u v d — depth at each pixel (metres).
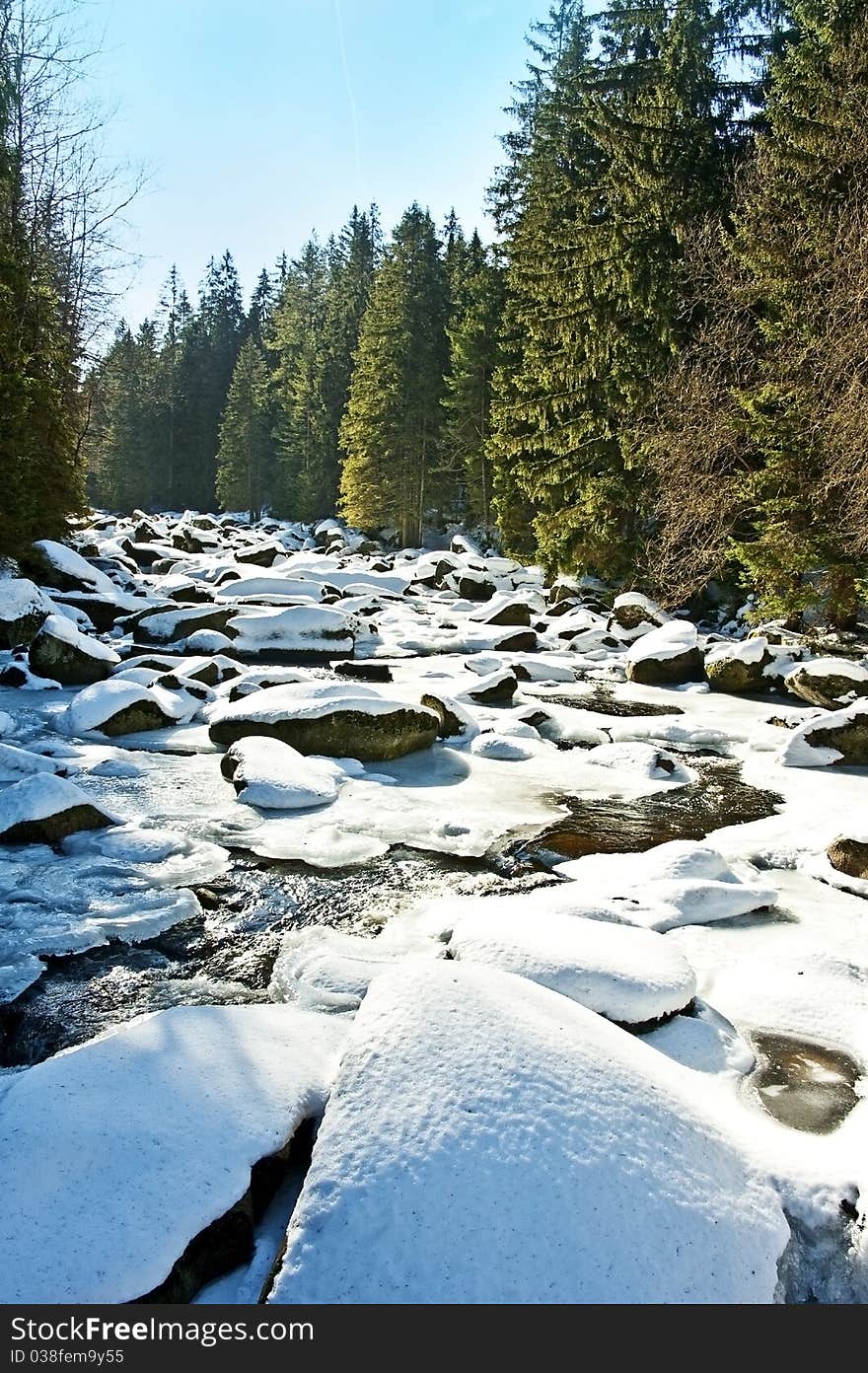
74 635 11.53
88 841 5.80
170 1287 2.17
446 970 3.14
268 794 6.79
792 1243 2.50
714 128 19.03
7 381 15.56
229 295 76.25
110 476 64.69
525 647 16.64
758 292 14.39
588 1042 2.82
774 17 22.41
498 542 35.53
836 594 13.55
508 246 28.25
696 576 16.97
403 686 12.24
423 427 41.22
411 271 42.16
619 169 18.62
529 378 23.38
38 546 17.08
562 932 4.08
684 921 4.89
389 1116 2.44
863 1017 3.80
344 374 52.78
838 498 12.71
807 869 5.84
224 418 63.00
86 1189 2.31
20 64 20.22
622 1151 2.39
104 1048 2.93
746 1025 3.79
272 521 52.94
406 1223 2.17
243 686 10.77
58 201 21.44
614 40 26.25
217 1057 2.94
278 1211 2.51
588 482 19.75
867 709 8.83
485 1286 2.07
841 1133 3.03
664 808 7.21
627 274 17.91
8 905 4.86
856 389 11.58
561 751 9.20
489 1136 2.36
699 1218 2.31
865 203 12.55
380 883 5.39
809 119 13.68
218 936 4.60
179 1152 2.47
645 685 13.55
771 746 9.52
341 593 22.61
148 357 71.00
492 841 6.20
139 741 8.77
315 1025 3.30
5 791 5.98
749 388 15.02
